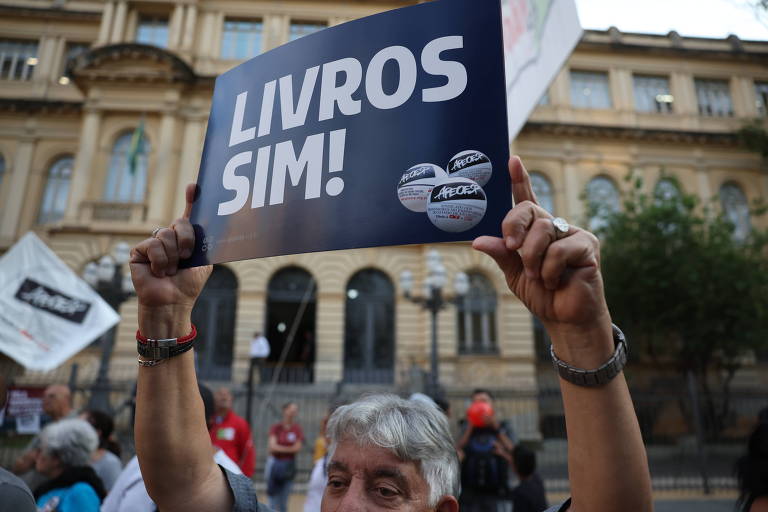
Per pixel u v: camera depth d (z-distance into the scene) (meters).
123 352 15.70
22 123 19.59
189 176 17.91
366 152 1.43
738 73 22.25
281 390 14.44
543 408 15.65
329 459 1.49
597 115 21.14
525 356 16.98
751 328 15.19
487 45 1.37
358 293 17.78
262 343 14.46
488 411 4.77
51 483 2.71
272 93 1.65
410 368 14.60
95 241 16.88
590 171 20.39
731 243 15.97
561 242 1.06
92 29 21.09
